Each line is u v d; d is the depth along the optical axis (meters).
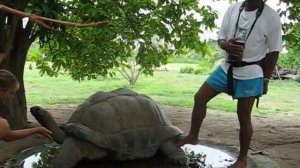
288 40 6.50
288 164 4.77
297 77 17.05
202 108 4.24
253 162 4.53
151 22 7.16
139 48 7.34
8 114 6.08
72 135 4.09
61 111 8.34
